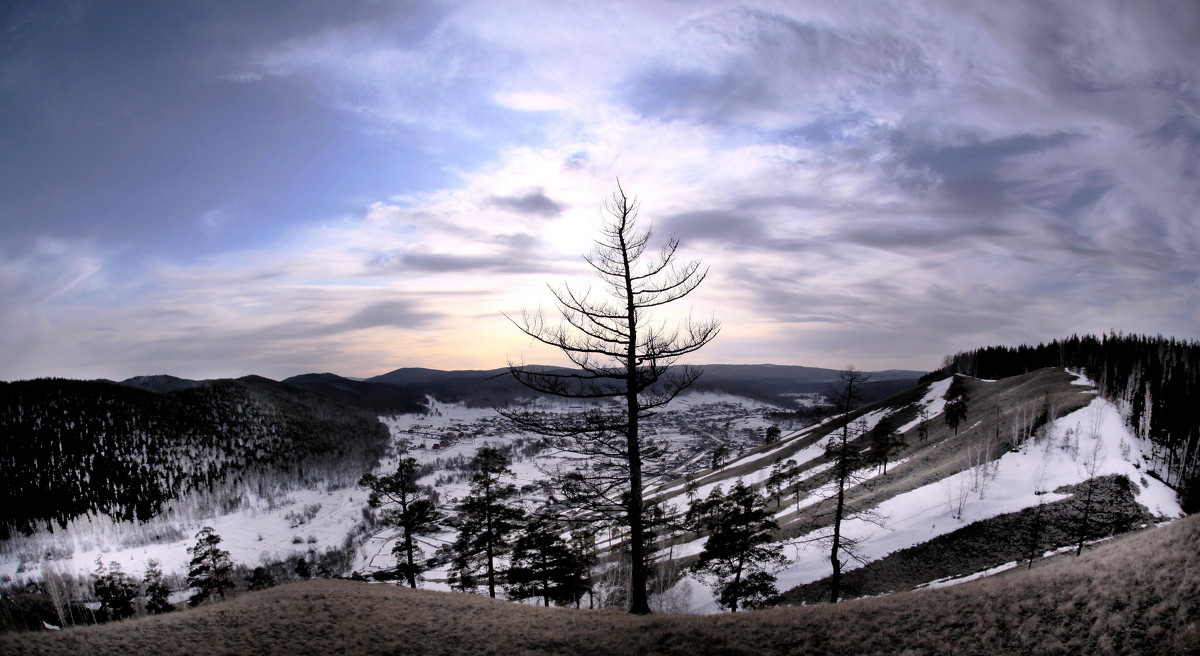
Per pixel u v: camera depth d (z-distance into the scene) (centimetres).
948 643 1168
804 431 14338
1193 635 988
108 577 4291
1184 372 8081
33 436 18400
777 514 7400
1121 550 1488
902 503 6075
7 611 3684
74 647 1431
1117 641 1062
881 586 4409
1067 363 12400
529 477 14038
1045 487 5400
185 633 1584
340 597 2048
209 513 16888
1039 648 1097
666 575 5369
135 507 16475
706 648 1267
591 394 1534
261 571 4809
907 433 11144
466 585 3191
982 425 8300
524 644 1434
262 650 1457
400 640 1533
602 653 1312
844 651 1203
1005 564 4231
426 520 2995
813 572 4888
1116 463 5559
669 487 11656
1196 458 6281
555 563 3045
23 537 13838
